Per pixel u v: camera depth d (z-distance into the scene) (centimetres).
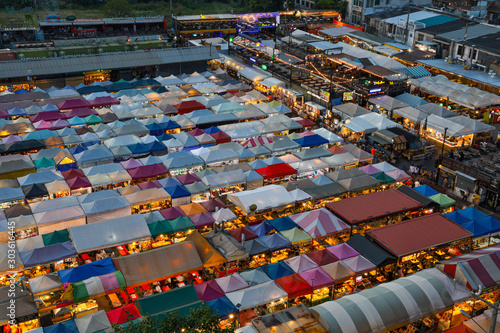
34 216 4953
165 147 6562
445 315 3984
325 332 3503
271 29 14525
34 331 3456
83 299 3859
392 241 4584
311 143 6788
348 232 4972
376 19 13188
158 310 3659
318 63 10956
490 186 5709
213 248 4459
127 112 7656
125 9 16462
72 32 13388
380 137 7088
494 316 2912
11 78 8950
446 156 6875
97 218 5050
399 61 10706
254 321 3562
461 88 8688
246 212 5119
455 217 5025
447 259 4359
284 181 6059
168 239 4859
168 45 11912
